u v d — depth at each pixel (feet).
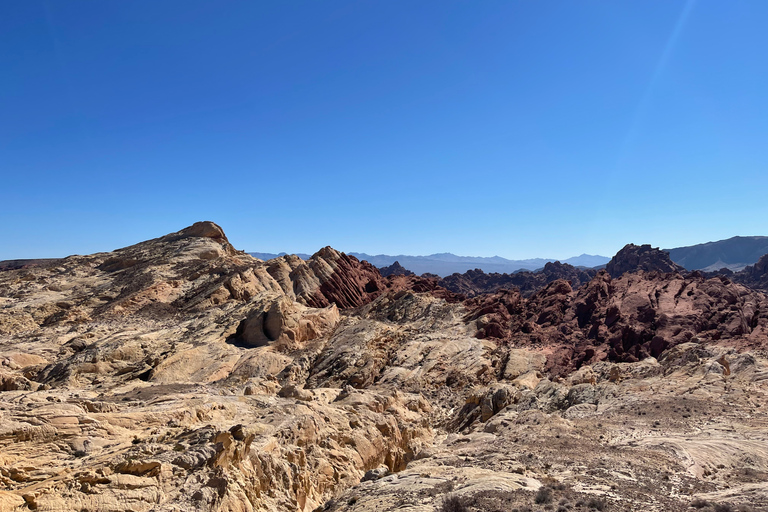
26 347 230.89
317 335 271.08
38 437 66.18
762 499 67.67
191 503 64.34
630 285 280.10
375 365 231.09
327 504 85.25
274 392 162.09
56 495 57.21
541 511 63.31
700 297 243.19
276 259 377.30
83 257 416.26
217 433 77.56
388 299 332.19
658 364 191.11
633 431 117.91
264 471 85.87
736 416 122.52
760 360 167.94
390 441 136.56
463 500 67.26
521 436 120.26
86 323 277.85
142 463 65.57
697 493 75.05
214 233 443.32
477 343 245.45
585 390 161.68
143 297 312.91
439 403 195.62
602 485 76.43
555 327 262.88
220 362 223.92
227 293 315.58
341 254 408.46
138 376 207.92
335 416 128.88
